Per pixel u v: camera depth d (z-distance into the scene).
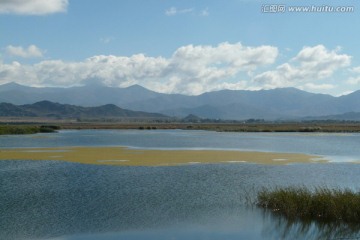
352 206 21.36
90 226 20.86
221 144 73.00
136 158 47.19
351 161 46.34
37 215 22.55
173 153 53.69
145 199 26.19
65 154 51.44
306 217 22.11
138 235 19.64
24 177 34.00
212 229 20.48
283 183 32.00
